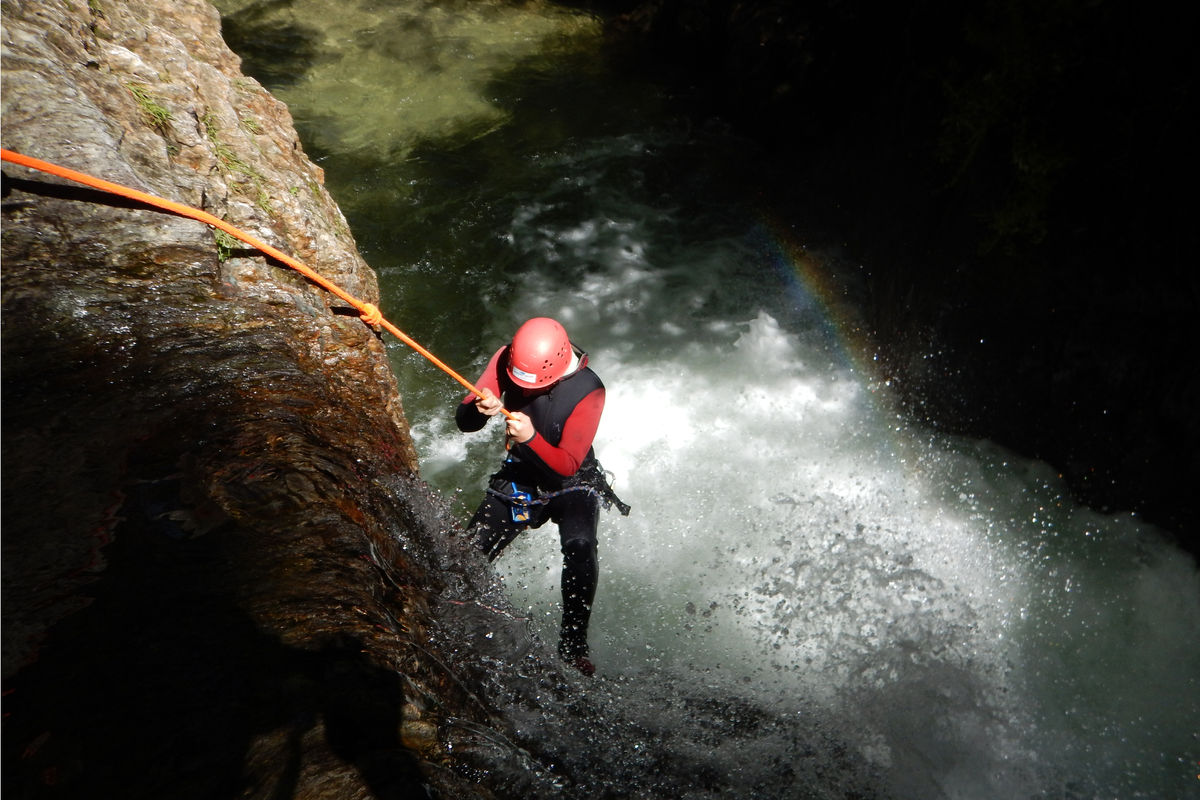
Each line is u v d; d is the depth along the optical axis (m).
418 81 9.16
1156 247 3.90
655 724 3.26
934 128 5.50
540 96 9.04
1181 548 3.87
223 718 1.88
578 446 3.54
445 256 6.91
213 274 3.22
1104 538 4.13
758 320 6.54
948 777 3.52
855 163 6.95
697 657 4.07
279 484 2.57
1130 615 3.92
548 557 4.59
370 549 2.56
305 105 8.62
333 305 3.69
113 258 3.08
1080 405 4.33
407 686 2.13
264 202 3.85
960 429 5.00
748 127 8.38
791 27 7.71
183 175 3.46
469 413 3.80
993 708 3.79
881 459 5.31
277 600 2.20
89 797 1.68
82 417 2.61
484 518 3.75
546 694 3.07
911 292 5.49
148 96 3.76
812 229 7.32
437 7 10.59
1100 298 4.19
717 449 5.50
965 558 4.51
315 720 1.92
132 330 2.93
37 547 2.20
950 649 4.06
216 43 4.99
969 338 4.91
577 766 2.77
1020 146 4.37
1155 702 3.67
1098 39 4.09
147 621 2.07
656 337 6.37
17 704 1.83
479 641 2.96
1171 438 3.90
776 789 3.20
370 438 3.15
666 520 4.98
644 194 7.73
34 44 3.37
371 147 8.09
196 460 2.56
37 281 2.92
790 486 5.19
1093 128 4.16
